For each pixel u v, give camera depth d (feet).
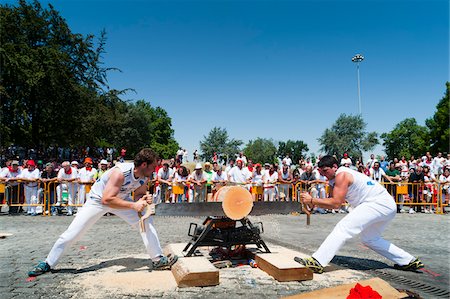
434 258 20.44
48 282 14.69
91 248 22.02
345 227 16.22
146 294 13.25
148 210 15.75
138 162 15.80
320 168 17.72
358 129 197.36
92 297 12.94
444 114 158.81
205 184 45.60
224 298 12.88
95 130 103.86
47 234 28.19
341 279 15.25
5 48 80.02
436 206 50.11
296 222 37.93
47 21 94.58
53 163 51.37
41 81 84.84
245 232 17.78
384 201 16.43
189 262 15.69
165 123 256.52
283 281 14.78
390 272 17.02
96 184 16.29
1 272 16.35
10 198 43.60
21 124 89.51
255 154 268.82
